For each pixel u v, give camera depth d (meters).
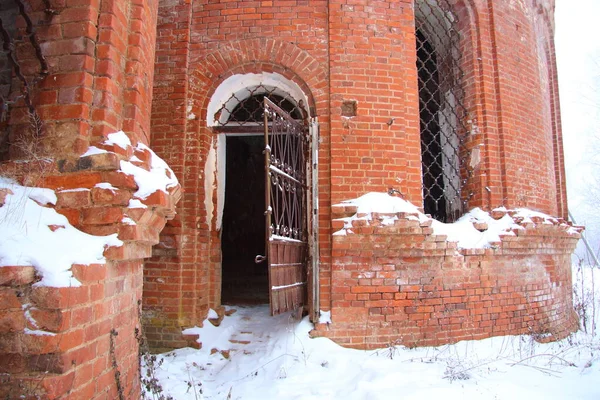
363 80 5.28
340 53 5.30
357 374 4.19
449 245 5.13
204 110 5.42
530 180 6.28
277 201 4.48
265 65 5.41
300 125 5.29
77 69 2.59
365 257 5.01
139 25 2.98
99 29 2.70
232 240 11.84
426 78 7.17
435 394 3.61
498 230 5.57
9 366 1.98
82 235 2.42
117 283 2.67
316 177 5.14
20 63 2.63
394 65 5.38
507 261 5.62
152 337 5.05
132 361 2.97
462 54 6.36
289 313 5.67
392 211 4.91
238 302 7.01
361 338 4.91
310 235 5.16
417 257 5.11
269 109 4.43
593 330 6.60
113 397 2.55
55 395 1.97
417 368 4.31
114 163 2.51
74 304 2.09
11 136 2.60
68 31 2.62
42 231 2.27
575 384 4.02
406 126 5.39
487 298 5.41
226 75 5.45
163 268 5.15
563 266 6.68
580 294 8.46
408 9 5.55
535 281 5.89
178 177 5.25
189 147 5.34
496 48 6.20
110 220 2.46
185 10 5.50
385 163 5.18
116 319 2.65
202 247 5.32
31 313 1.98
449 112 6.52
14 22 2.87
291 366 4.41
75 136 2.53
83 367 2.19
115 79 2.75
